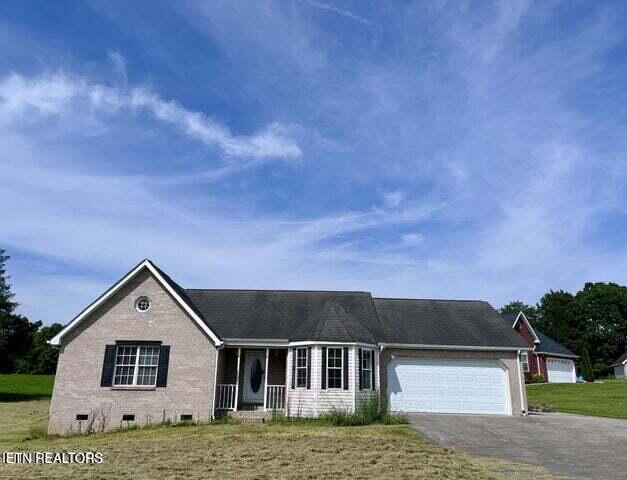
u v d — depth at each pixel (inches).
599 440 631.2
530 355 1930.4
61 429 802.2
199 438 642.2
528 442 615.2
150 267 872.3
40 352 3034.0
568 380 2069.4
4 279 1791.3
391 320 1033.5
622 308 3179.1
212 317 996.6
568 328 3166.8
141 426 789.9
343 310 948.6
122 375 836.0
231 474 437.1
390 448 548.7
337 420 760.3
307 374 864.9
